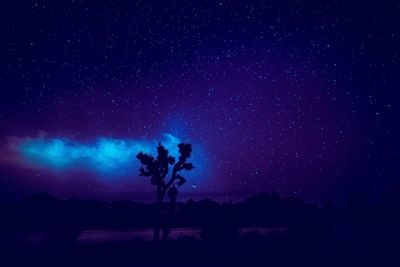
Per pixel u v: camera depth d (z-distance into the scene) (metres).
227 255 9.75
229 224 13.10
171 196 13.33
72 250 9.98
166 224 12.93
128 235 15.80
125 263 8.96
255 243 11.23
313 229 11.67
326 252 9.70
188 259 9.43
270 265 8.66
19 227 17.72
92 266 8.66
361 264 8.34
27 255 9.39
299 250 10.04
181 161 13.63
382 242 10.83
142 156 13.48
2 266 8.46
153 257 9.70
